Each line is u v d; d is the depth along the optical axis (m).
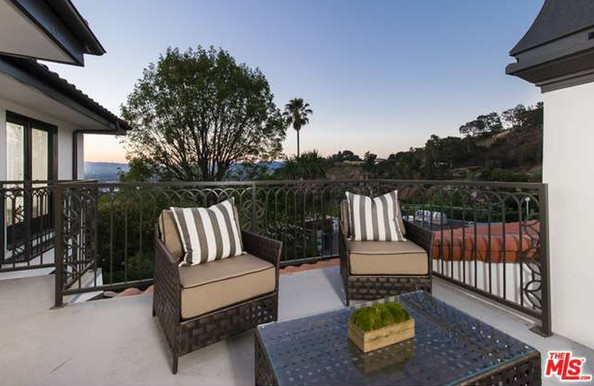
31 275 3.66
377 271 2.44
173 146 15.03
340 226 2.84
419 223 3.22
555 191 1.99
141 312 2.38
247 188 3.45
